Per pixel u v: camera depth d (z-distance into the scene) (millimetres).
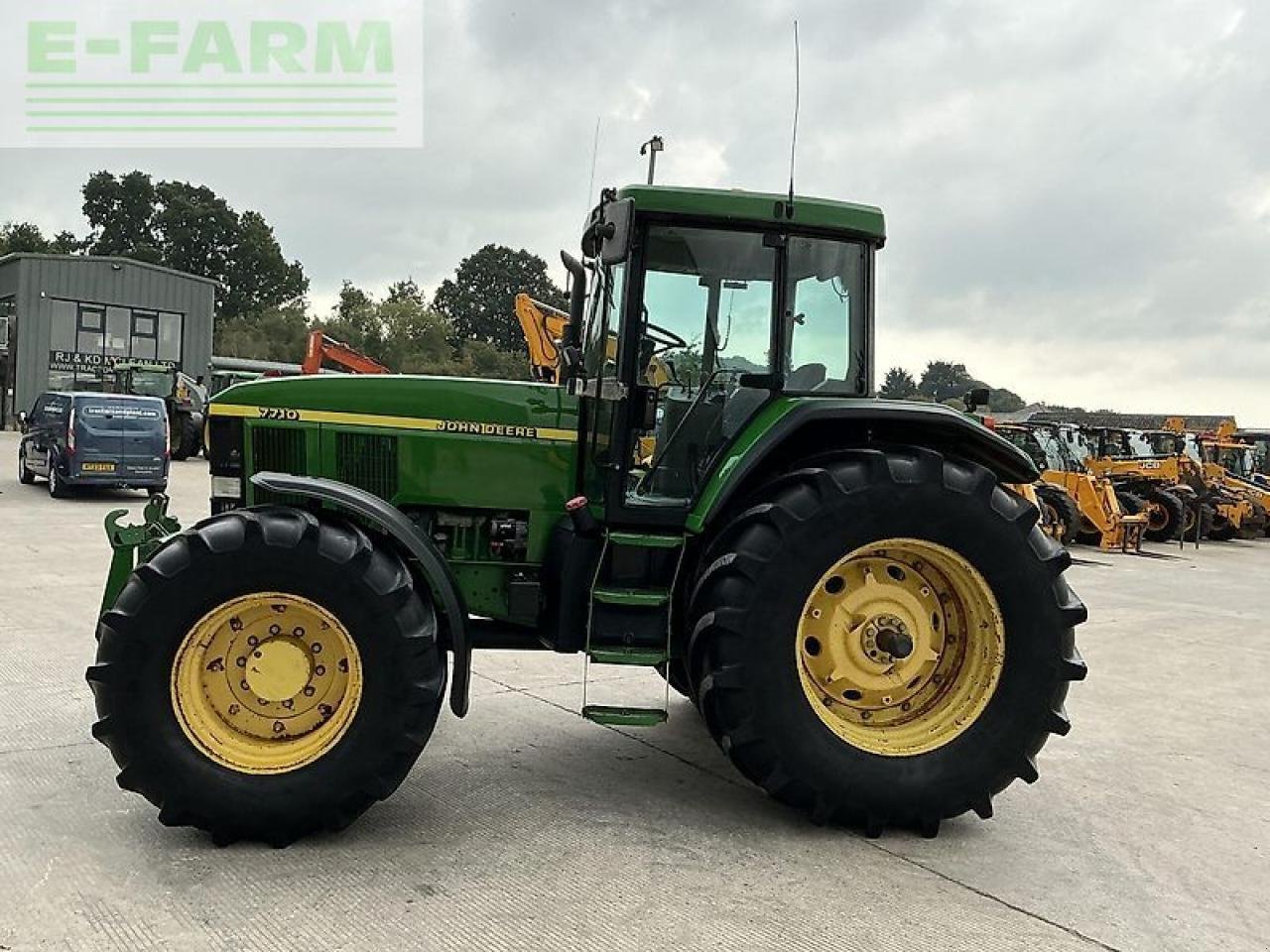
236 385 4473
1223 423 22578
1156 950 3037
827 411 3875
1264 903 3396
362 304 61469
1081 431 18641
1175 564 14641
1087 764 4902
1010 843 3834
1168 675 6945
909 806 3766
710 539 4020
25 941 2795
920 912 3203
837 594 3941
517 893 3203
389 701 3506
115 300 31969
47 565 9055
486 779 4262
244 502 4402
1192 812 4262
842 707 3957
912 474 3781
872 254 4250
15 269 30906
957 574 3891
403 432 4363
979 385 5047
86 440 14086
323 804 3475
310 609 3539
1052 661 3848
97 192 70750
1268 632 8906
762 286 4172
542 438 4402
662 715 3824
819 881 3400
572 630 4141
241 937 2857
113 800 3836
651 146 4336
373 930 2928
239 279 72125
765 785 3758
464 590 4469
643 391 4090
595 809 3967
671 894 3242
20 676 5484
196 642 3482
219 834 3443
